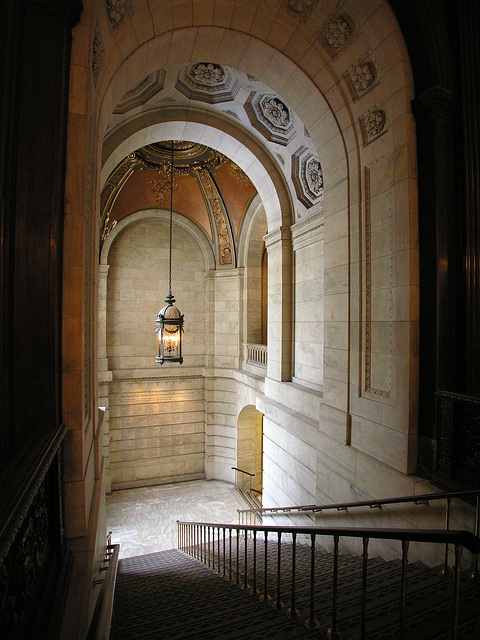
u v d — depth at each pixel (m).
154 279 13.87
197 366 14.32
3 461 2.67
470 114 4.47
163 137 8.34
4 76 2.74
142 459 13.65
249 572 4.86
